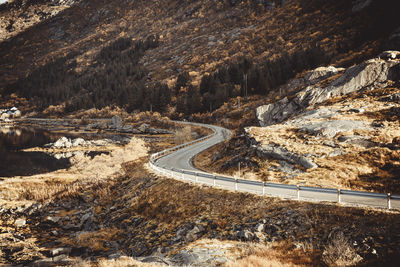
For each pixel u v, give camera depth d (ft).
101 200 91.45
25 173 153.07
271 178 77.20
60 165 174.50
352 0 523.70
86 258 52.75
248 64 453.58
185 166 120.16
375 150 80.02
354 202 47.57
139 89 517.14
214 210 56.54
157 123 381.40
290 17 620.90
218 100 383.65
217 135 241.35
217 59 597.11
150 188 82.12
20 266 51.83
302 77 301.22
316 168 77.82
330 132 96.99
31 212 85.10
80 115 540.52
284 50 484.74
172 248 48.98
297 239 39.73
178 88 507.30
